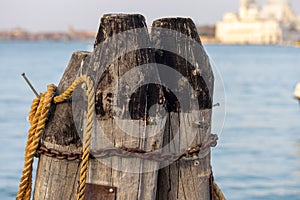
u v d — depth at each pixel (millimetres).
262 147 60344
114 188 13438
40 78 161125
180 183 14273
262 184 44906
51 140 13625
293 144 62031
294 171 48969
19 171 48438
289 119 83562
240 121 81438
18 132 70500
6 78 161000
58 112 13758
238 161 53031
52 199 13688
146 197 13625
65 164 13648
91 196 13469
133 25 13695
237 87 143000
